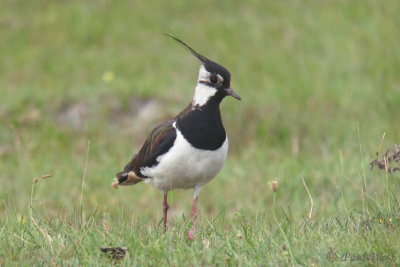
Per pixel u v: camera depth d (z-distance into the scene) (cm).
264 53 1961
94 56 2025
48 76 1936
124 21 2183
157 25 2148
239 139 1563
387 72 1781
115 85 1764
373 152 1345
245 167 1417
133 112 1675
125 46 2075
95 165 1451
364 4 2120
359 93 1678
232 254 756
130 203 1260
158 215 1216
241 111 1616
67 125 1658
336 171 1297
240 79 1823
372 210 938
